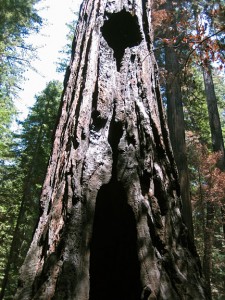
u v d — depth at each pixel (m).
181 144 7.54
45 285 1.62
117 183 2.15
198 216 10.45
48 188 2.24
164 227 2.01
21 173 14.23
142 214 1.96
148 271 1.75
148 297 1.66
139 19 3.11
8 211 13.95
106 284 2.30
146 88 2.67
